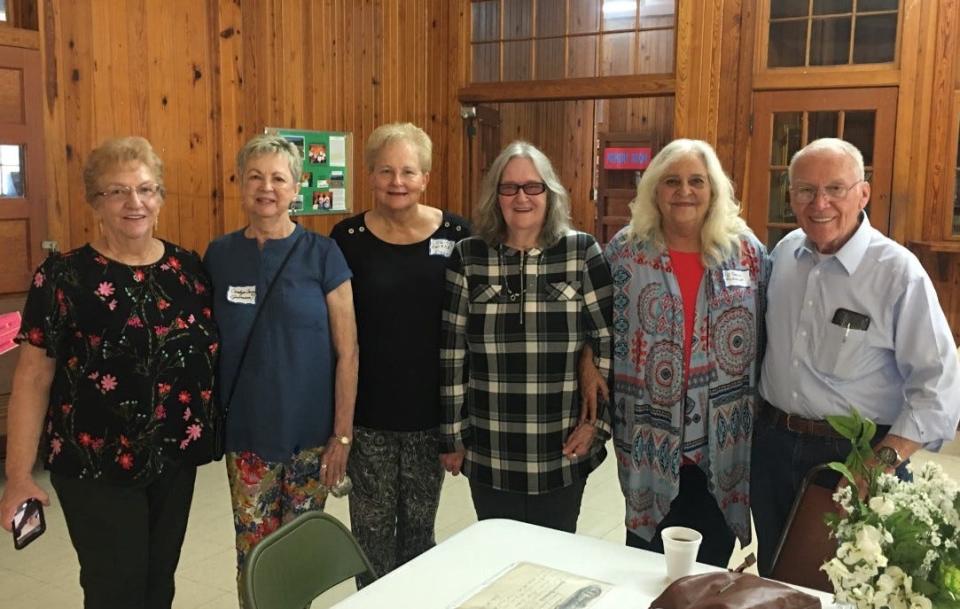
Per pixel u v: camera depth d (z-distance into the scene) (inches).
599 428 91.6
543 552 69.5
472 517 149.7
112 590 81.1
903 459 78.3
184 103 183.6
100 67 167.6
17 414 78.0
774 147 212.8
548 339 89.4
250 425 88.0
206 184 189.5
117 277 79.4
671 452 88.0
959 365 80.3
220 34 189.8
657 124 289.3
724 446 88.7
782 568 74.4
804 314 84.7
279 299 87.9
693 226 88.2
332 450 93.0
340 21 218.8
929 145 197.3
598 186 301.3
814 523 73.9
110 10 168.6
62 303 77.6
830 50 205.3
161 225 180.2
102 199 78.6
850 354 82.1
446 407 93.5
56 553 131.9
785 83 208.8
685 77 219.1
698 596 54.4
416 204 99.9
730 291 87.7
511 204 87.9
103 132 168.9
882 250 82.0
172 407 82.0
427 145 98.8
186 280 84.8
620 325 91.3
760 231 215.2
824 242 82.7
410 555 102.9
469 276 91.3
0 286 155.9
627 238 92.4
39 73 158.4
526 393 89.8
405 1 237.9
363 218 100.0
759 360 91.7
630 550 70.0
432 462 100.6
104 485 79.3
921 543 46.0
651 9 225.3
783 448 86.1
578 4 234.4
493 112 271.0
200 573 126.6
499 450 91.3
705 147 88.1
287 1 204.4
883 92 200.1
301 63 209.2
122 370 78.7
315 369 89.6
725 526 93.5
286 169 88.1
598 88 231.1
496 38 247.3
